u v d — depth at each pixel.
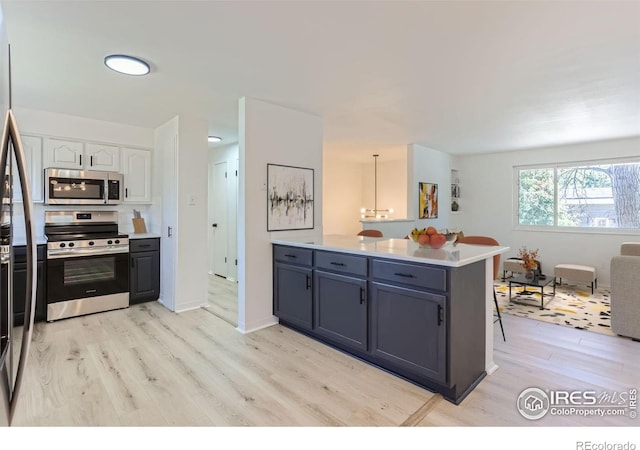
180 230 3.85
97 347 2.87
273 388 2.25
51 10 1.74
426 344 2.16
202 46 2.15
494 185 6.30
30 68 2.46
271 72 2.54
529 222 6.01
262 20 1.85
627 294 3.09
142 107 3.43
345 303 2.69
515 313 3.86
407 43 2.11
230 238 5.54
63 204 3.63
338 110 3.54
